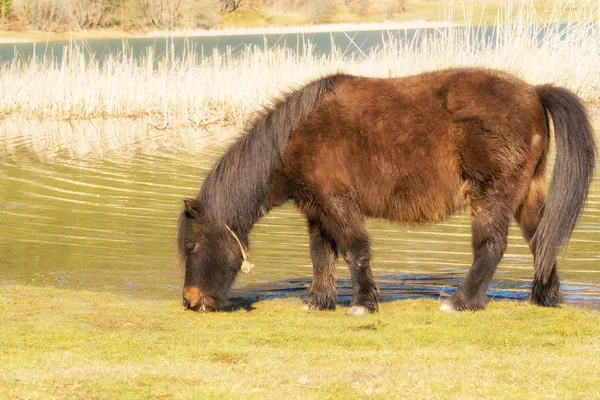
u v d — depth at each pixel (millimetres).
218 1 70250
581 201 10617
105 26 66938
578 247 14672
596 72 32438
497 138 10547
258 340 9375
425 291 12578
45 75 37312
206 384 7242
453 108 10664
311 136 10844
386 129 10758
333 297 11383
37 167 24172
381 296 12320
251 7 72750
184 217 11055
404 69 32344
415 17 67438
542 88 10914
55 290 12508
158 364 8141
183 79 36562
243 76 35094
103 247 15484
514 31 31359
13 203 19469
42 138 30250
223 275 11078
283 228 16859
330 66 34594
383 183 10828
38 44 61375
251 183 10891
